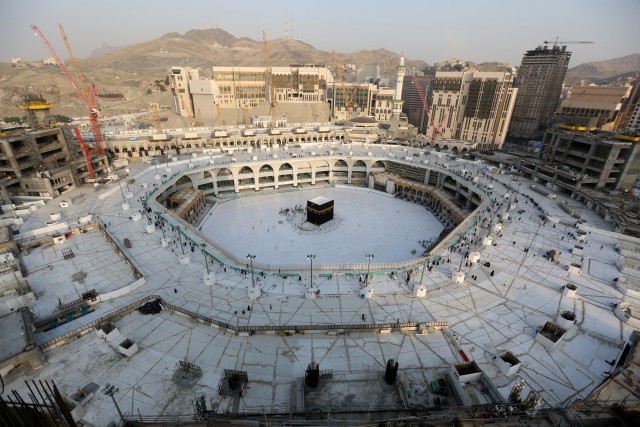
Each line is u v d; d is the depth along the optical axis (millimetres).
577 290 64938
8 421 23062
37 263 71625
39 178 101938
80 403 41062
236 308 59375
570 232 88125
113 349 50031
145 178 122375
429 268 71188
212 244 79625
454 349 51031
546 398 42938
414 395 41656
